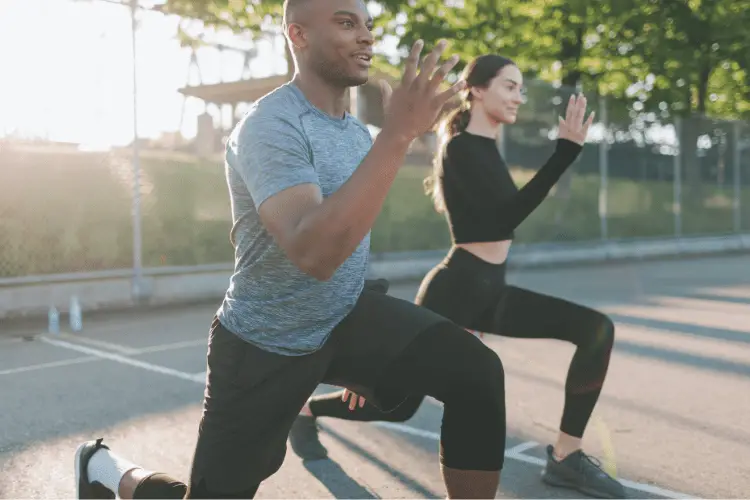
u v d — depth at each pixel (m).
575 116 2.85
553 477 3.31
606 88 18.75
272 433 2.00
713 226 17.70
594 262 14.80
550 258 14.35
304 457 3.64
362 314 2.08
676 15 15.79
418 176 13.79
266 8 11.98
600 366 3.17
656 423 4.16
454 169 3.13
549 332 3.21
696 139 17.28
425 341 2.02
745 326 7.33
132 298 9.09
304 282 1.93
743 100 22.14
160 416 4.43
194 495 2.03
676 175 16.92
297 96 1.94
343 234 1.59
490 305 3.22
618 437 3.92
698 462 3.56
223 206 10.94
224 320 2.02
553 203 15.06
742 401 4.61
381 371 2.04
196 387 5.12
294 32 1.96
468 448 2.04
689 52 16.17
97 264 9.62
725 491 3.22
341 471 3.49
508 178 3.14
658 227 16.66
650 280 11.48
